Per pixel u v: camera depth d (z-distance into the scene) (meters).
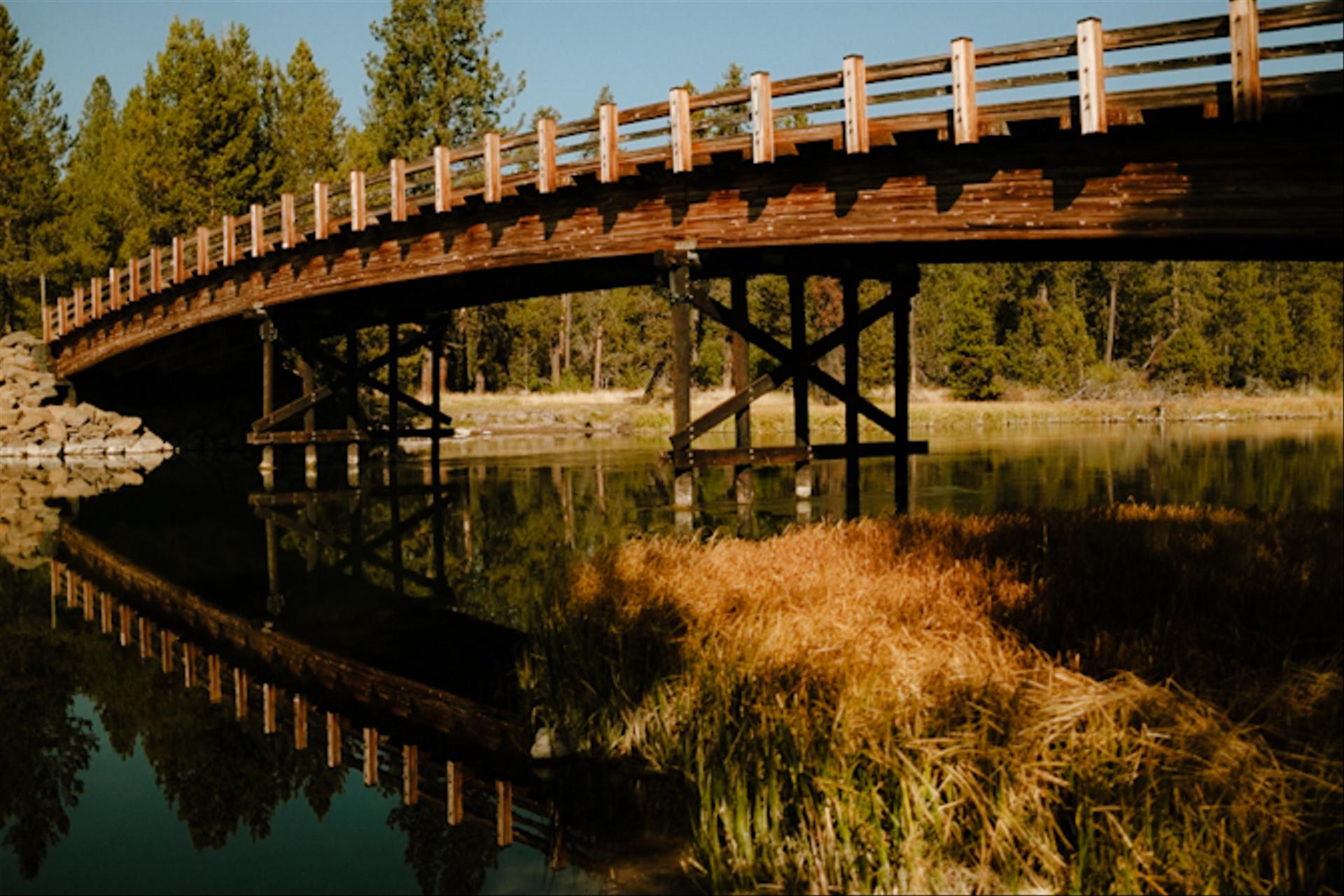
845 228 12.21
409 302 22.41
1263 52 9.01
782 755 4.71
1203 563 8.09
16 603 10.87
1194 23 9.35
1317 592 7.06
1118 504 12.40
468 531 15.18
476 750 6.33
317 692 7.55
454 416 42.47
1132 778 4.09
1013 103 10.36
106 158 55.94
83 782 5.92
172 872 4.73
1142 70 9.53
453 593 11.01
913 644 5.76
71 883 4.62
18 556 13.78
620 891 4.38
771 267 13.90
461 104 45.56
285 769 6.09
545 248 15.51
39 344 33.50
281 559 13.32
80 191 51.00
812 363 14.44
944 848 4.13
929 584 7.36
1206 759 4.21
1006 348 63.78
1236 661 5.55
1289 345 69.25
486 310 55.19
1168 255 12.89
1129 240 11.09
